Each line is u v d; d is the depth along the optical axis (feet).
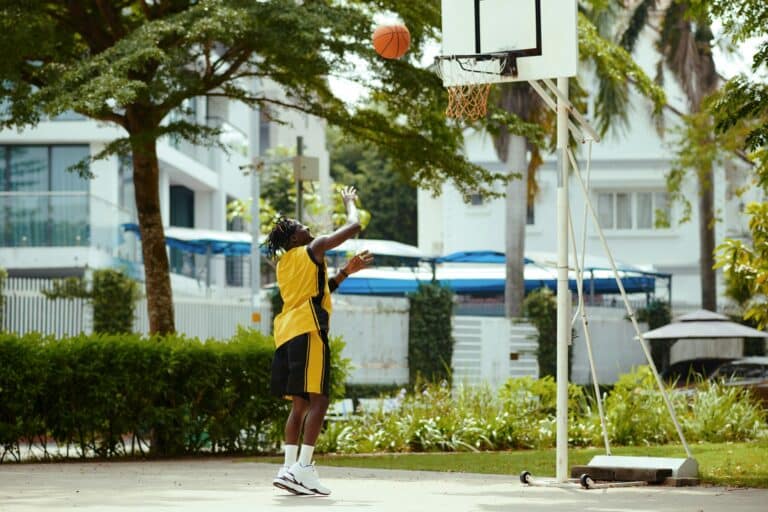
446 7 37.65
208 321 115.85
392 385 122.83
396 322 124.57
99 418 54.54
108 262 120.26
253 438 57.88
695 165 131.13
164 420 55.31
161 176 141.79
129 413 55.31
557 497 30.37
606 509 26.43
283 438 58.18
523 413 67.87
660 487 34.58
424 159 68.23
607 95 126.52
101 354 54.49
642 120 171.63
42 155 124.88
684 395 72.79
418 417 65.31
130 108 63.57
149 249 65.36
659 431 66.54
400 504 27.73
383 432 64.08
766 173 50.39
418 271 138.51
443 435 64.39
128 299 105.70
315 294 30.94
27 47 59.88
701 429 67.51
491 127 67.62
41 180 124.67
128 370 55.01
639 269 143.23
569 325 35.86
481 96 37.86
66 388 54.29
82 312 105.50
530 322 126.11
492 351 125.80
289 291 31.04
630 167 173.17
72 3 64.90
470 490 32.78
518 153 126.82
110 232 122.21
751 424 69.62
